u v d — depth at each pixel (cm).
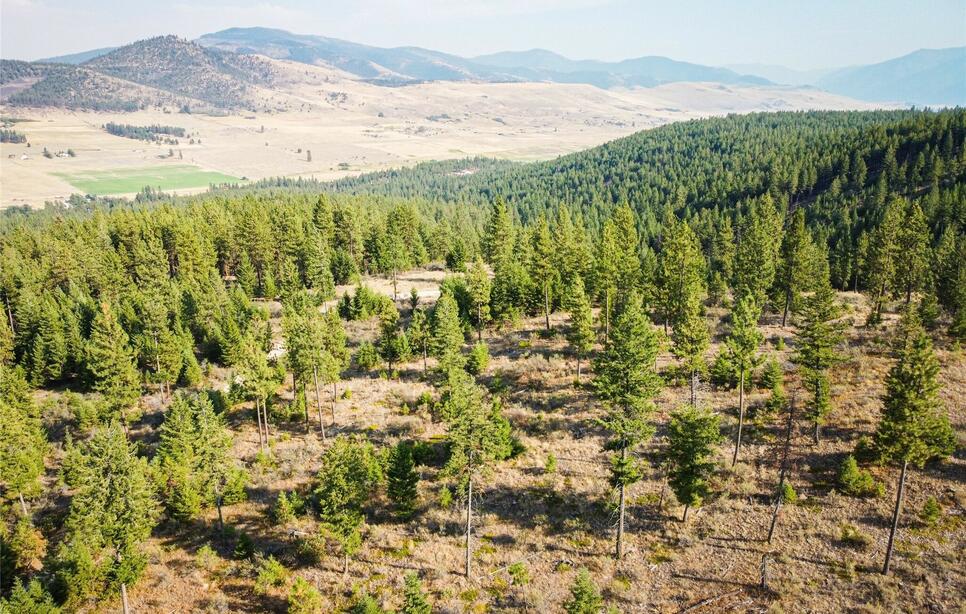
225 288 9012
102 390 5459
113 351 5397
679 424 3938
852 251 9506
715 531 3825
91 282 9069
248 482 4678
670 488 4272
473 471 3759
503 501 4369
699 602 3328
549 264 7169
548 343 6938
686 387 5484
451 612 3375
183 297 8012
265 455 4988
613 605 3225
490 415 4881
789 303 6825
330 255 10375
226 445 4575
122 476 3472
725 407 5034
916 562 3322
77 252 9169
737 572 3491
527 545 3925
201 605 3566
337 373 5659
